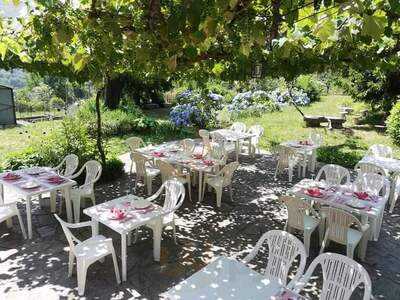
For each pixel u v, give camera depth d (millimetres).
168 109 20344
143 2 2555
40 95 21922
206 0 1911
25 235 4512
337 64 3951
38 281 3580
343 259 2570
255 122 14141
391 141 10625
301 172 7652
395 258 4141
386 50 3699
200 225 4973
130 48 3570
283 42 2646
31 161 6629
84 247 3555
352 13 1746
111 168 6832
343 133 11906
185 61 3850
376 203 4137
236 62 4109
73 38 3043
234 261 2795
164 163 5566
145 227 4844
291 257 2924
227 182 5664
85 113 10836
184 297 2346
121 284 3547
